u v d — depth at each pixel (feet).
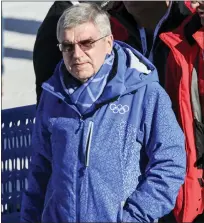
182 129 42.11
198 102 42.09
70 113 38.73
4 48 82.99
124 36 45.78
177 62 42.37
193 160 42.01
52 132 39.11
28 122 50.03
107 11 46.24
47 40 45.91
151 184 37.32
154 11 44.11
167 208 37.47
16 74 78.07
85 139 37.73
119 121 37.63
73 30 37.17
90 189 37.55
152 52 44.96
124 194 37.50
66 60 37.88
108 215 37.40
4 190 50.47
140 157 38.11
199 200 42.65
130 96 37.96
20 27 87.45
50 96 39.88
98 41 37.58
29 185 42.01
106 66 38.24
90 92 38.01
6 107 69.62
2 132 50.37
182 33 42.93
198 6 42.01
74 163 37.88
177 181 37.55
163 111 37.73
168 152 37.42
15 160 50.52
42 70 46.01
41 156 41.27
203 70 42.04
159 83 42.57
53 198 38.99
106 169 37.37
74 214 37.99
